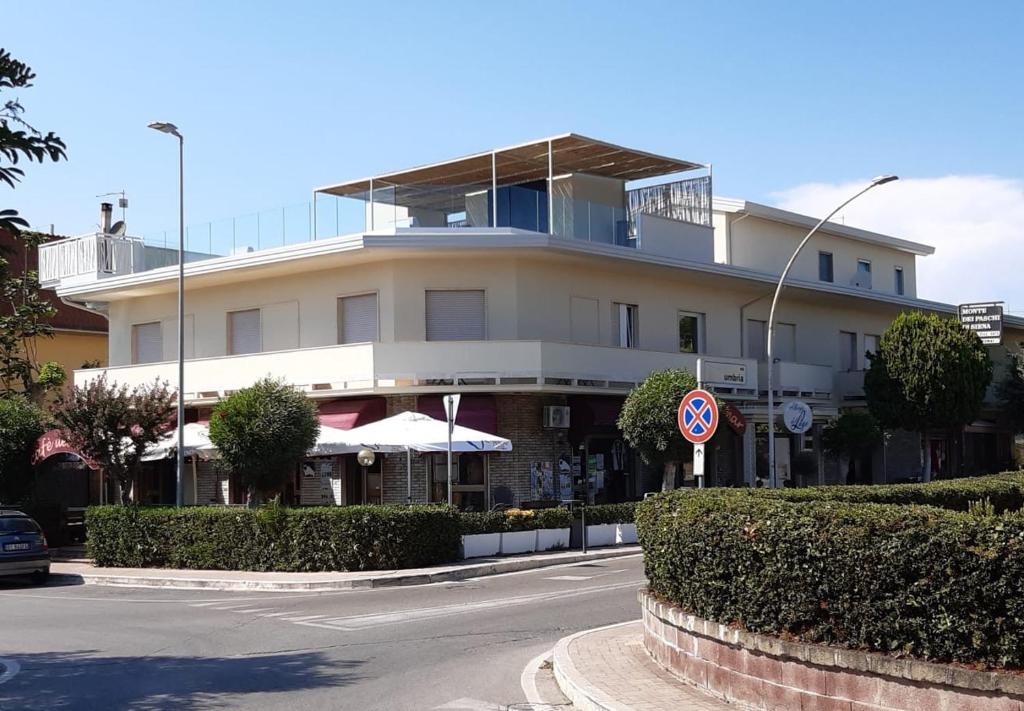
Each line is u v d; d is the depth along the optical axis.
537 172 32.25
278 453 23.33
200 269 30.95
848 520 7.67
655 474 31.30
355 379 27.97
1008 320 45.06
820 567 7.79
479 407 28.03
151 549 22.95
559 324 29.95
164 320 34.22
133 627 14.71
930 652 7.08
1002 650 6.73
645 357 30.38
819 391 36.94
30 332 35.09
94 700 9.77
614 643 11.55
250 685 10.34
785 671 7.99
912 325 34.31
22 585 21.81
